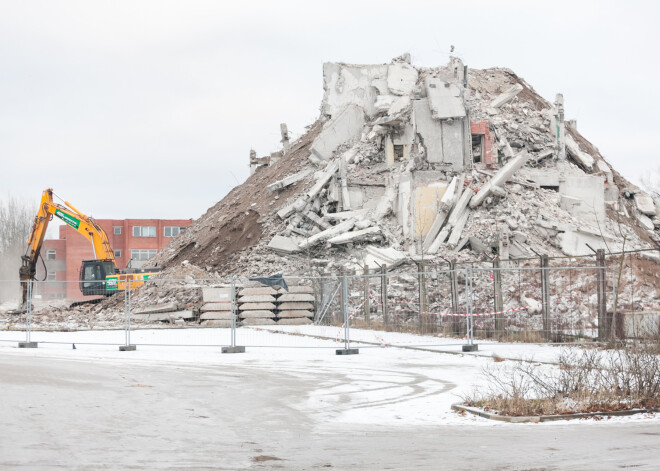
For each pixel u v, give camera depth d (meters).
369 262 41.56
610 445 10.68
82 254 94.94
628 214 50.84
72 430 11.75
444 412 13.75
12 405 14.09
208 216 60.53
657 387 14.27
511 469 9.29
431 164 45.81
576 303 32.81
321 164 51.25
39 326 40.88
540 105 56.38
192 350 27.45
